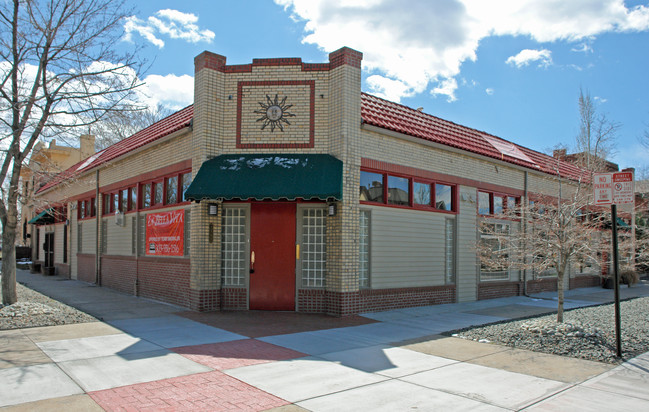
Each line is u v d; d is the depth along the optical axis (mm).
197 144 11750
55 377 6102
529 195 17500
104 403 5207
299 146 11680
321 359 7297
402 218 12922
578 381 6367
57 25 10992
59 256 23844
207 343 8188
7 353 7297
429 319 11242
